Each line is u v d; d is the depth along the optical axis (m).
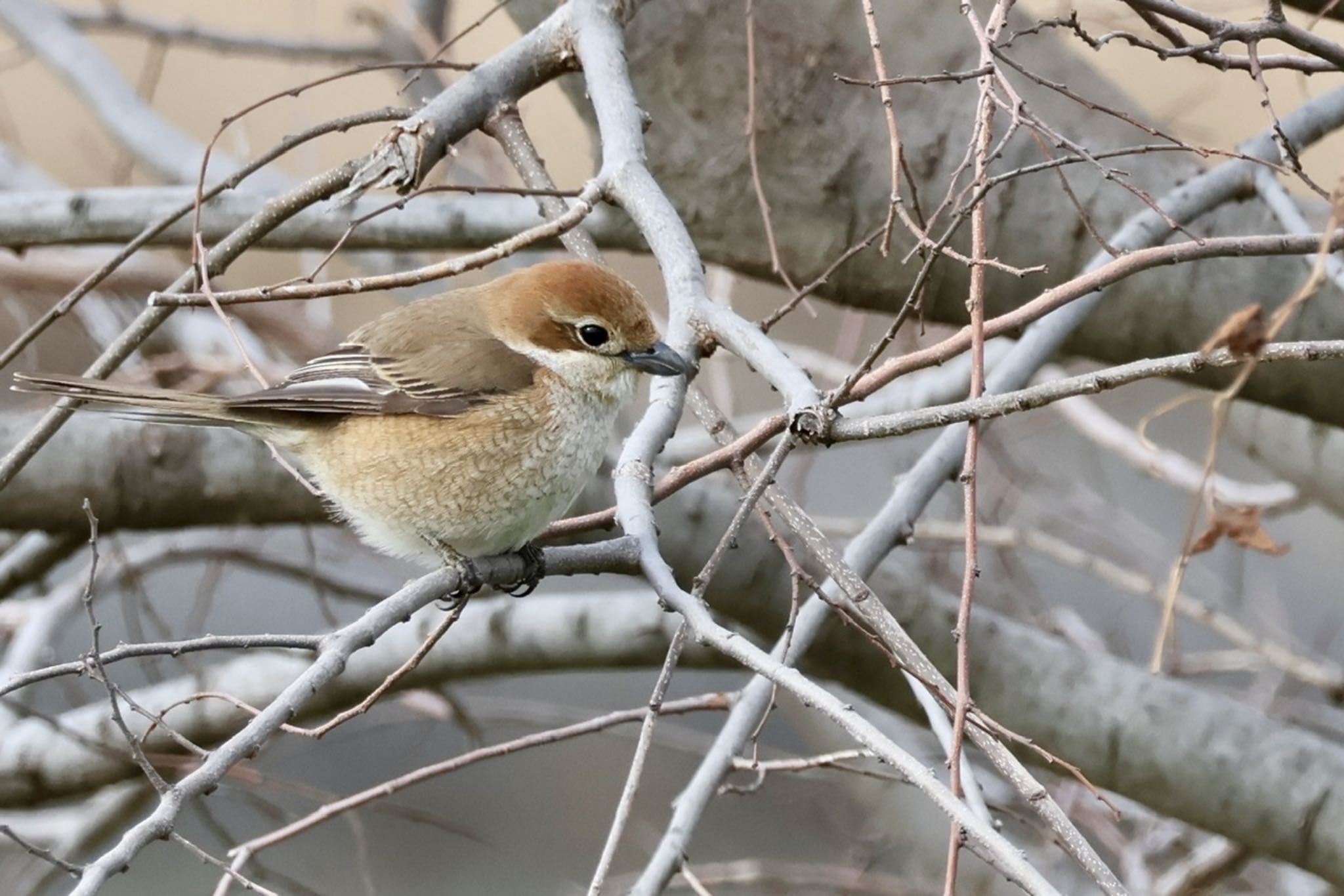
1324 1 9.23
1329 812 10.43
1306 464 13.10
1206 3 9.84
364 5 16.78
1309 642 16.77
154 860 14.92
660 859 7.64
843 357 14.71
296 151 16.72
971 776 6.79
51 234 10.20
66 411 8.69
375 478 8.69
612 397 8.91
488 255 6.97
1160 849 13.16
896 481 10.85
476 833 13.73
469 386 8.56
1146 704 10.80
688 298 7.83
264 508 11.02
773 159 10.56
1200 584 15.12
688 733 16.14
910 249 10.54
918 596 11.12
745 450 7.32
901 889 12.52
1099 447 16.78
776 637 11.44
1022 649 11.09
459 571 8.62
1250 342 5.70
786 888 13.22
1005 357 9.23
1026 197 10.41
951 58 10.47
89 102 14.57
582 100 10.92
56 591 13.38
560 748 16.56
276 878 11.40
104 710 12.22
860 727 5.68
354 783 16.30
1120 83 13.19
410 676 11.99
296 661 12.15
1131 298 10.44
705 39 10.48
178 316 14.04
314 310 15.52
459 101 8.62
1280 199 8.84
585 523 8.59
